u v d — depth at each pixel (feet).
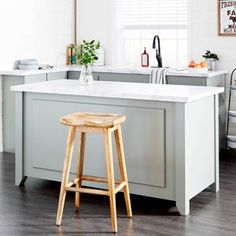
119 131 16.44
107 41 27.55
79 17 28.19
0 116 24.41
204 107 17.87
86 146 18.28
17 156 19.45
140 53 27.63
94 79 25.68
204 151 17.99
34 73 24.04
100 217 16.71
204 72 23.18
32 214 16.94
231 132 24.88
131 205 17.70
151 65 27.40
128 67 25.73
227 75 24.80
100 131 15.88
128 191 16.75
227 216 16.74
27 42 25.68
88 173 18.34
